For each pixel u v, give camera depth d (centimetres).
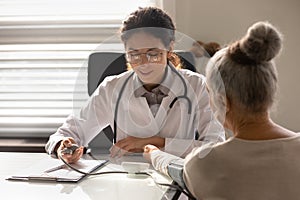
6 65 255
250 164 98
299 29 223
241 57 102
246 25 226
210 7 226
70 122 153
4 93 256
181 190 111
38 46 253
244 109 103
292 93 227
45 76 255
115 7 245
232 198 97
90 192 116
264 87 101
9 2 250
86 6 246
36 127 255
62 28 249
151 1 237
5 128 255
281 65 225
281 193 96
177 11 227
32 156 172
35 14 250
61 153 142
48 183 125
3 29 252
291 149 100
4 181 128
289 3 222
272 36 100
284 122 229
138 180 125
